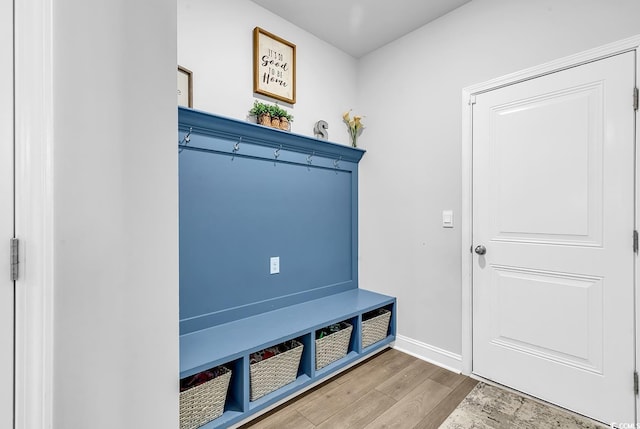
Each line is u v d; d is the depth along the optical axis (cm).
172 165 85
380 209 260
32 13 67
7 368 68
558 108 168
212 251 184
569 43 164
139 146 79
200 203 179
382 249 258
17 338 68
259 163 207
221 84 193
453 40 212
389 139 253
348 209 270
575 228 163
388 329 244
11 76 67
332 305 225
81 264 71
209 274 183
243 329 178
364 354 215
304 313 207
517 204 183
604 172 154
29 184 67
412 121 237
